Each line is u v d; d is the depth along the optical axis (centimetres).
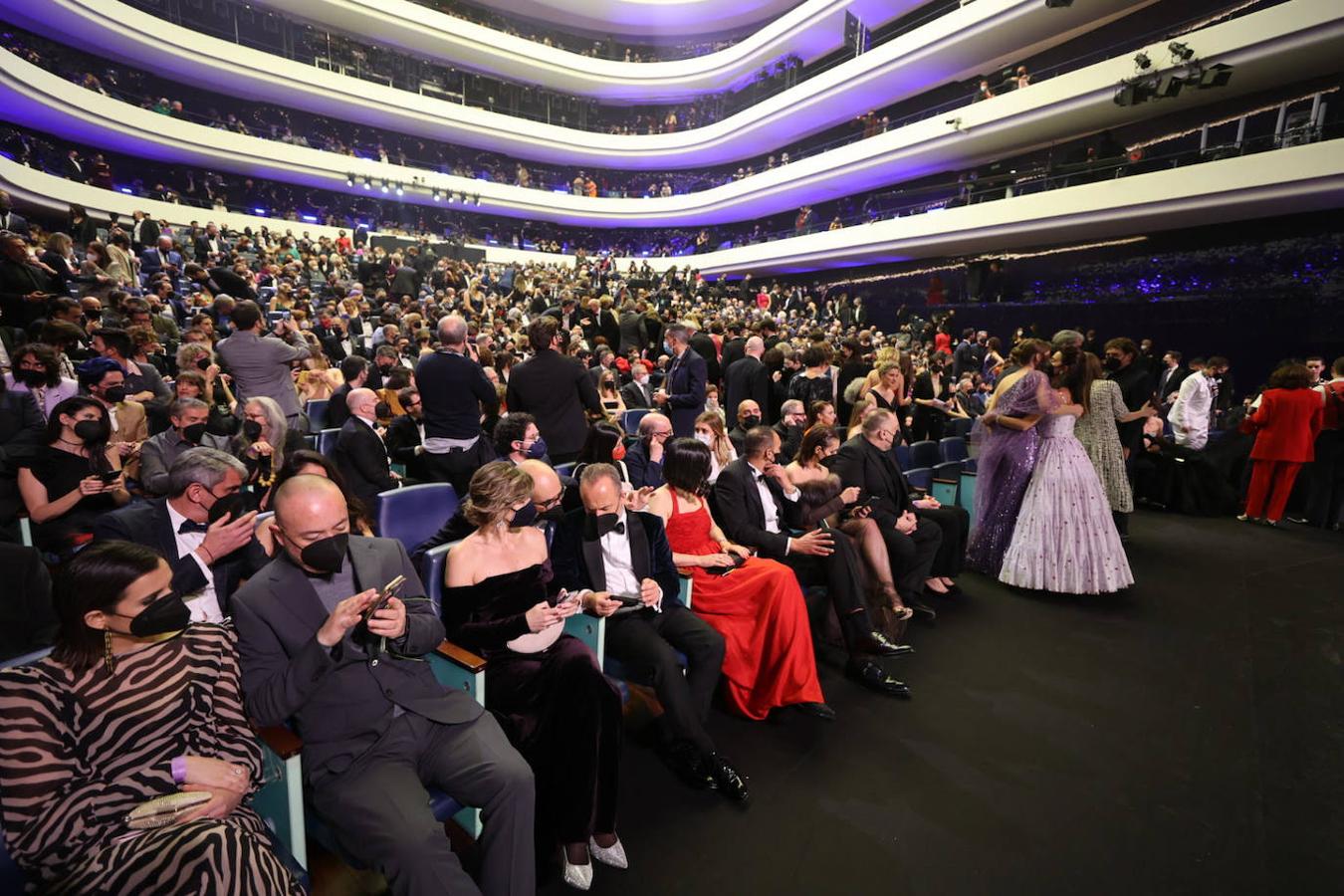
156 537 202
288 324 641
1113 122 1196
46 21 1357
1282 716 256
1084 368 370
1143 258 1074
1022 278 1270
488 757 162
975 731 246
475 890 145
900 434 482
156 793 131
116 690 132
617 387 609
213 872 120
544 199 2178
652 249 2291
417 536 258
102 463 278
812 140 2008
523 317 1014
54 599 129
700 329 859
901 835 192
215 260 1041
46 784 121
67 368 383
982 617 347
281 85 1709
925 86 1622
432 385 344
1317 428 515
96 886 119
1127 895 171
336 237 1728
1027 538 375
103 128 1383
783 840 190
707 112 2183
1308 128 833
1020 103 1233
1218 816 201
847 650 299
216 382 406
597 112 2342
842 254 1627
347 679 160
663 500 274
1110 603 366
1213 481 564
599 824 178
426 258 1280
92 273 662
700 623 236
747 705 255
